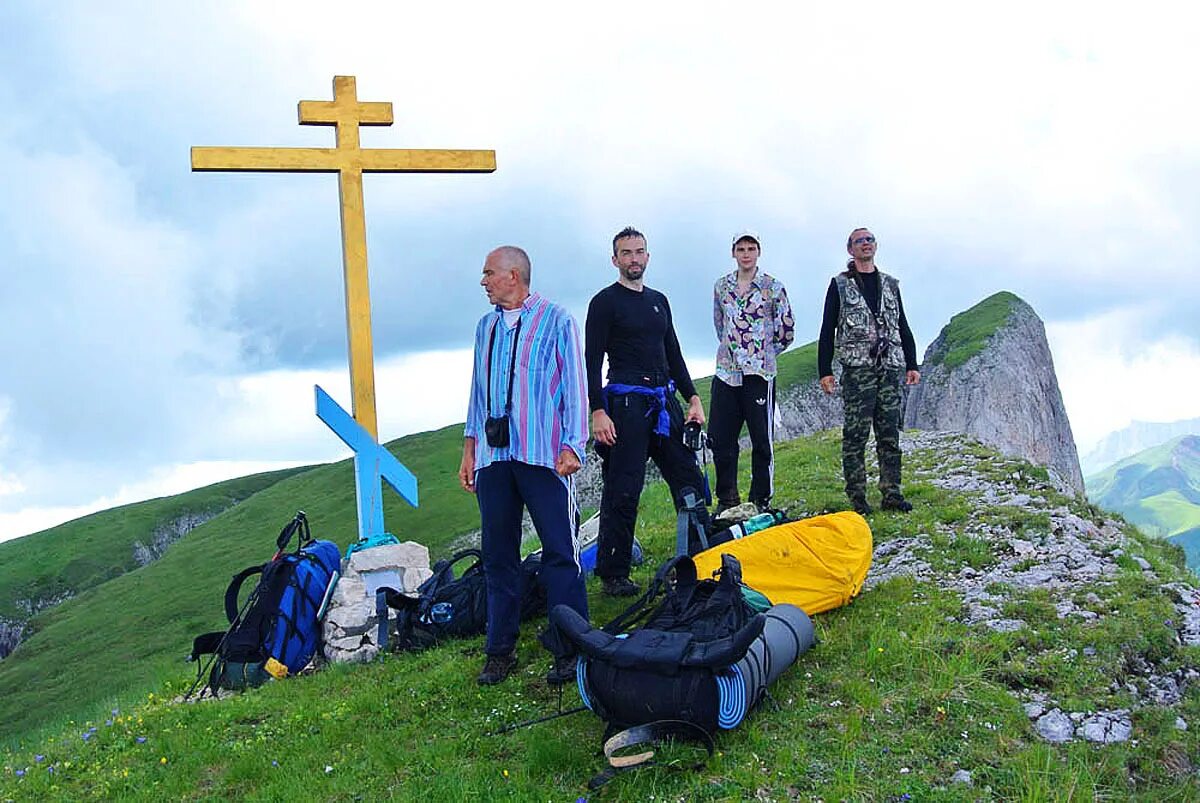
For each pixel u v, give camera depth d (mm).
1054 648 6621
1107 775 5387
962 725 5762
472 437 7305
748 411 9766
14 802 6531
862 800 5105
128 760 6957
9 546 68812
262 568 9148
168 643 34969
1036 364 52625
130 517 71125
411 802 5590
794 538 7594
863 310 9617
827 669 6586
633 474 8367
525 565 8492
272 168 10508
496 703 6785
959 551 8555
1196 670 6414
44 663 36781
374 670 8242
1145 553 8766
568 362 6918
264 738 6918
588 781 5500
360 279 10680
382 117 10812
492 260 7078
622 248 8164
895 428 9883
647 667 5457
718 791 5230
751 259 9742
